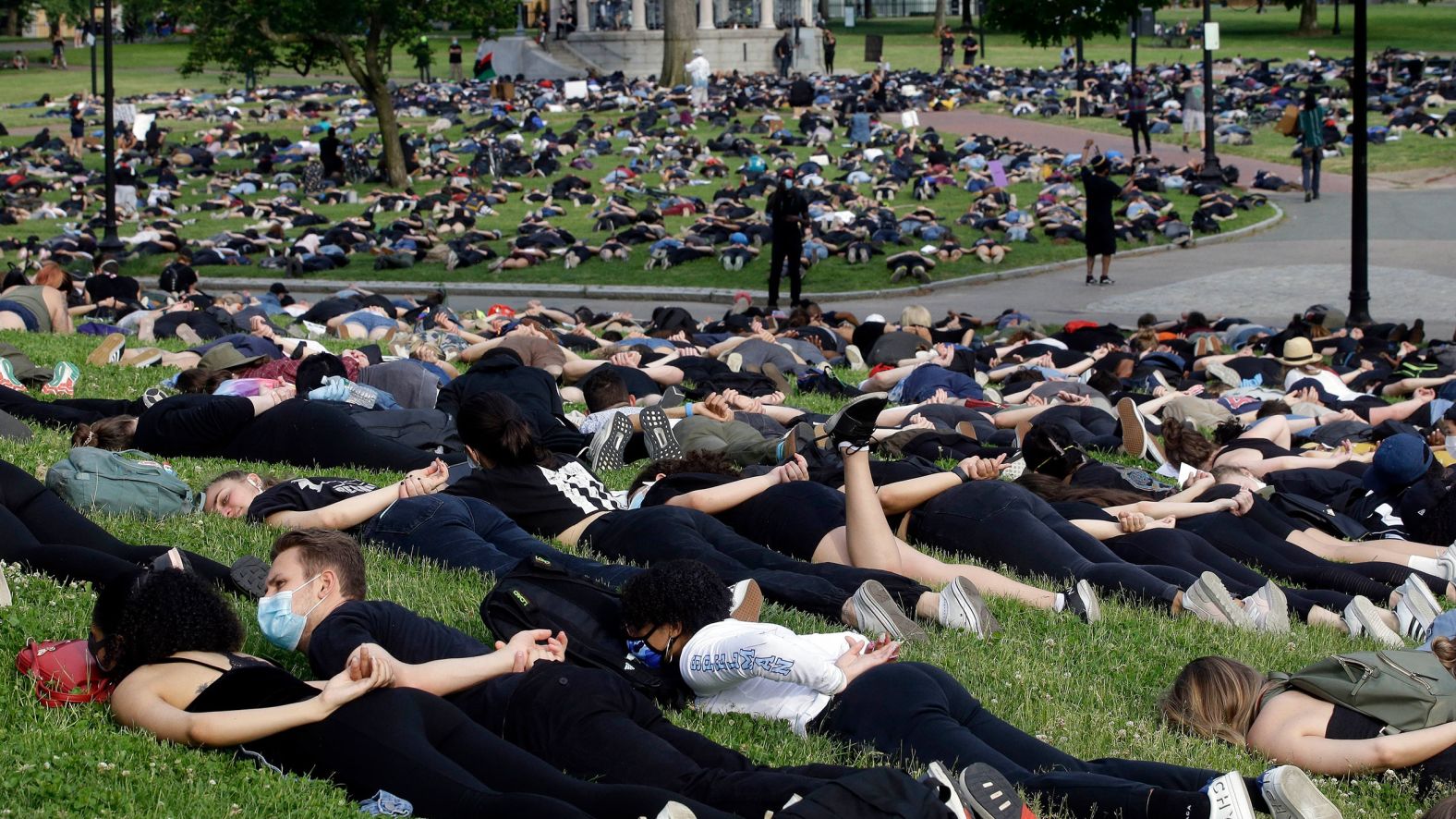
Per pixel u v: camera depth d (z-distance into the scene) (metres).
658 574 5.92
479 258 27.11
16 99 56.91
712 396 11.09
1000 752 5.46
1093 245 24.23
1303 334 16.09
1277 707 5.88
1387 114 43.50
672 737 5.29
